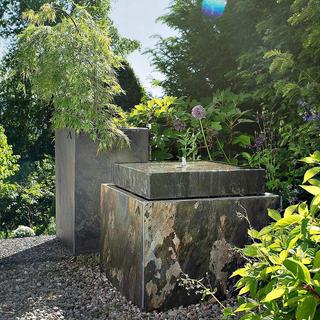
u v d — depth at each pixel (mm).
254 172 3268
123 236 3299
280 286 1509
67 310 3070
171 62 9109
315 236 1567
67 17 5043
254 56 6648
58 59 4473
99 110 4484
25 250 4773
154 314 2916
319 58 5777
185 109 7086
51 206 13078
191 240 3018
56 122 4617
